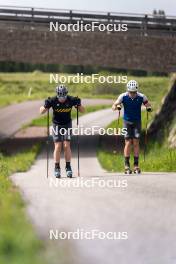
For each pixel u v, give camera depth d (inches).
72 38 4042.8
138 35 4052.7
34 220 727.7
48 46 4045.3
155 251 593.6
